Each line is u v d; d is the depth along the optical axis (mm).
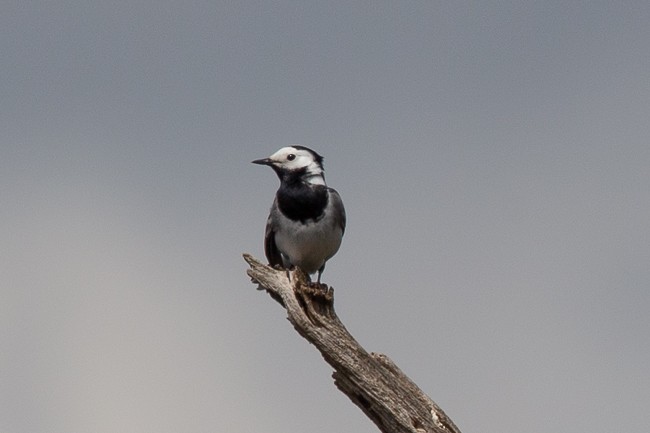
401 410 14078
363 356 14359
